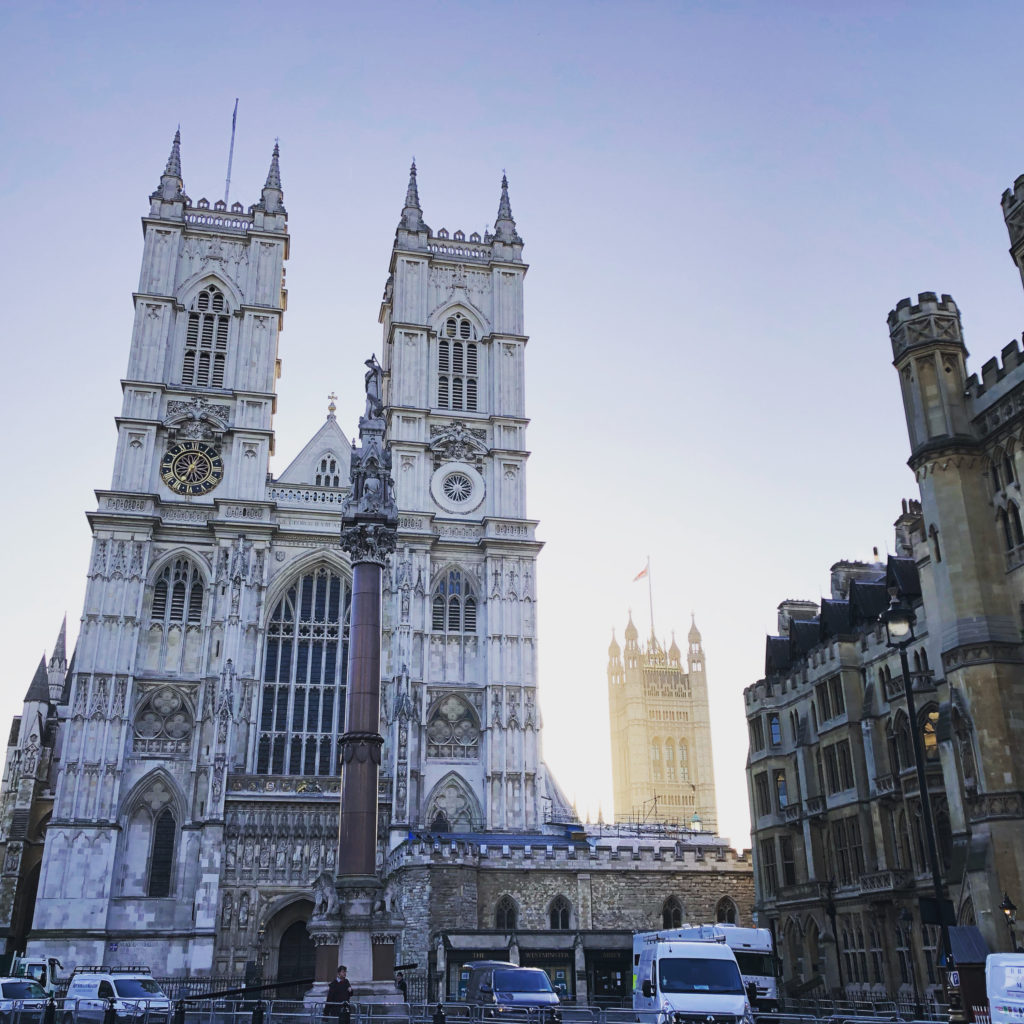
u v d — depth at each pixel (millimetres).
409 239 104312
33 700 96312
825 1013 49000
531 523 94688
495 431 98312
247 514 89188
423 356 99562
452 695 89000
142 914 76375
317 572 90625
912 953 50438
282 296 105562
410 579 90312
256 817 78438
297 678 87000
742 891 70562
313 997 37781
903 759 52531
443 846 65375
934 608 47562
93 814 77812
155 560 87000
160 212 98688
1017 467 44250
